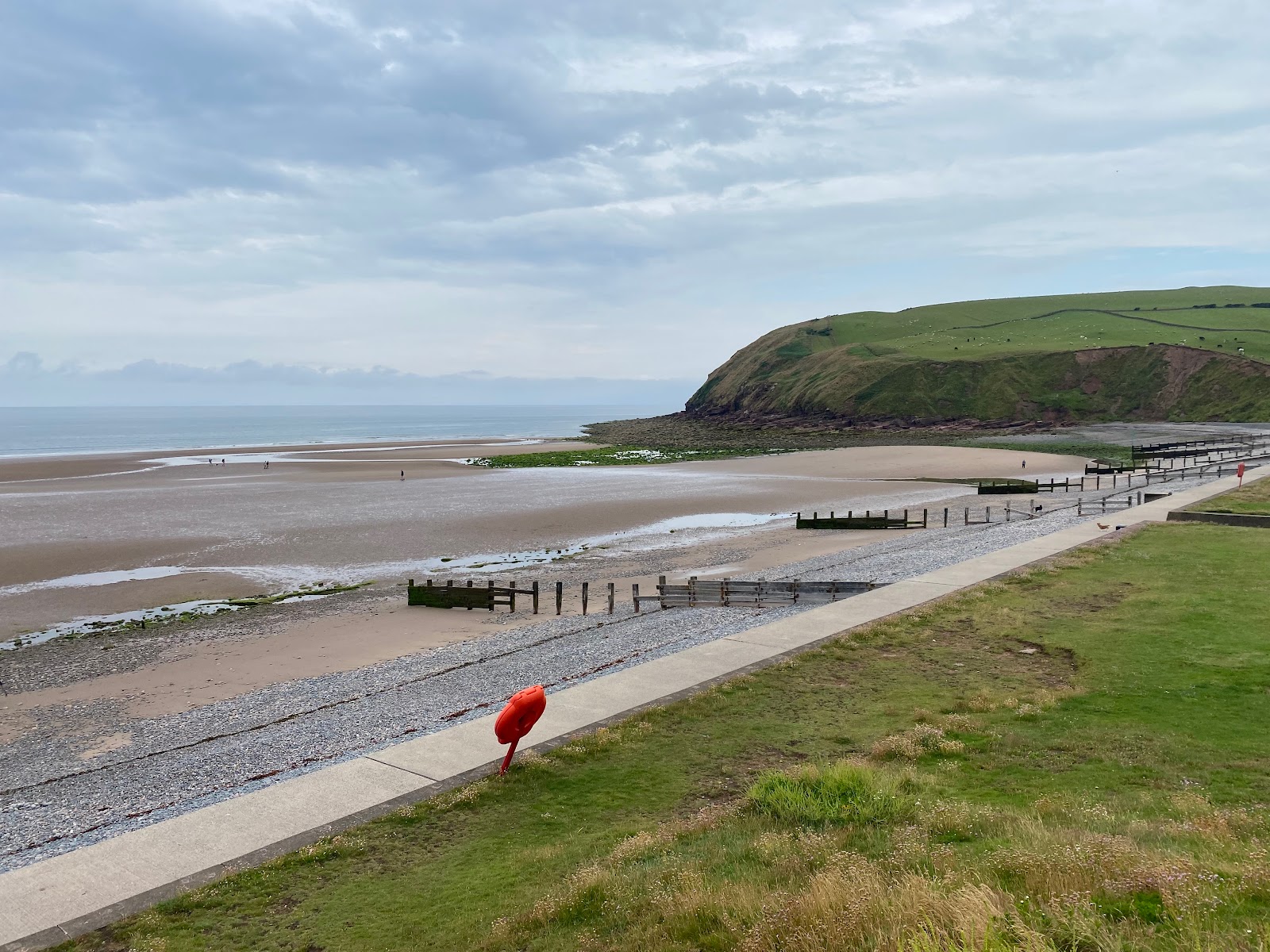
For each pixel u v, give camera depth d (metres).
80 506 56.03
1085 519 39.03
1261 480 50.75
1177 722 13.05
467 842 10.32
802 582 27.33
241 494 62.53
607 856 9.56
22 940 8.34
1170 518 35.16
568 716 14.66
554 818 10.94
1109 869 7.41
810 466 84.88
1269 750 11.73
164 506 56.19
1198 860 7.70
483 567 38.12
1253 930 6.05
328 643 26.30
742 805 10.76
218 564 38.88
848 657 17.81
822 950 6.50
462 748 13.34
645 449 114.44
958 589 23.48
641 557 39.91
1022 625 19.53
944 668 16.84
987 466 81.88
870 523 46.16
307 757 14.98
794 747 13.11
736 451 109.19
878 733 13.53
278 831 10.65
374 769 12.58
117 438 160.62
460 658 23.31
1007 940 6.11
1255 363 143.38
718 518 52.06
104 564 38.78
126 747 17.91
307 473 79.62
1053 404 150.12
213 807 11.35
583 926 7.95
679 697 15.59
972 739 12.97
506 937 7.88
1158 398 145.38
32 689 22.64
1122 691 14.70
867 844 9.09
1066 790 10.69
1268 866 7.29
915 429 147.38
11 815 13.88
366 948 8.00
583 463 92.44
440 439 153.00
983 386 158.75
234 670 23.80
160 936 8.33
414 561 39.69
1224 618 19.00
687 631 22.84
